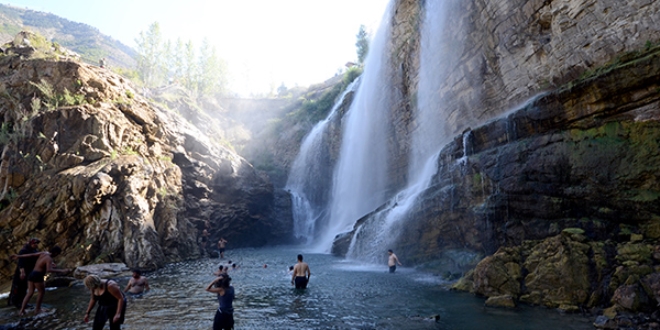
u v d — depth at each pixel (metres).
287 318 8.77
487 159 14.39
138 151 23.27
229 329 6.90
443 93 23.00
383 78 32.78
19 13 176.12
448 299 10.45
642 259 8.70
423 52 25.84
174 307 10.03
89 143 20.52
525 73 16.59
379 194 31.06
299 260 12.67
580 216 10.90
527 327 7.57
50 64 22.80
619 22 12.45
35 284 9.25
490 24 18.58
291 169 47.16
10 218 17.44
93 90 23.28
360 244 21.09
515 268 10.27
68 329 7.93
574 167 11.37
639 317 7.38
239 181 32.69
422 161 25.25
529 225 12.04
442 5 23.34
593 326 7.53
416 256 16.83
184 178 27.33
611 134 11.08
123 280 14.97
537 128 13.37
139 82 42.09
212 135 40.31
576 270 9.18
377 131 32.81
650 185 9.72
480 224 13.94
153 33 59.78
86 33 180.00
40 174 18.95
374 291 11.83
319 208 40.72
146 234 18.91
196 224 26.89
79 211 17.84
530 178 12.48
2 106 21.39
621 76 11.00
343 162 38.44
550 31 15.48
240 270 17.30
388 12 33.34
